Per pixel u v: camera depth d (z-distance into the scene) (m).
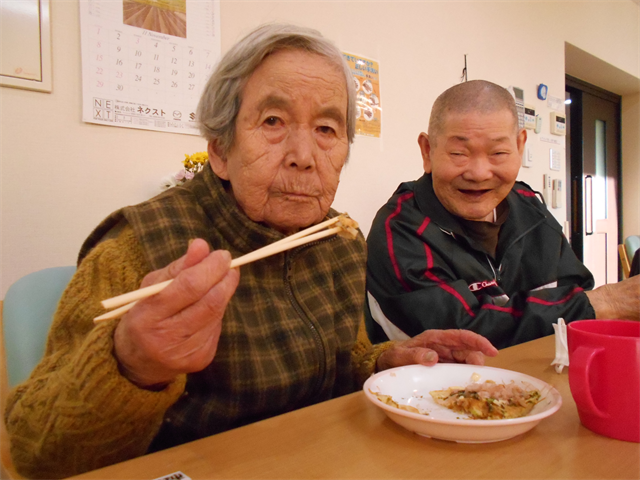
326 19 1.90
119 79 1.39
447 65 2.42
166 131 1.49
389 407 0.49
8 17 1.21
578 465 0.43
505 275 1.37
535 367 0.77
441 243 1.28
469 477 0.41
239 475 0.41
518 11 2.87
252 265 0.74
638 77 4.06
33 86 1.25
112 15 1.36
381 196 2.12
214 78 0.70
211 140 0.73
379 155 2.10
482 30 2.62
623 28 3.90
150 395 0.45
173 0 1.48
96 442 0.48
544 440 0.48
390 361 0.81
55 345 0.57
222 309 0.41
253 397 0.68
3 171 1.22
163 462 0.44
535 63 3.01
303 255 0.80
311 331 0.76
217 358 0.66
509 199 1.44
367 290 1.31
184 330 0.40
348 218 0.56
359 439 0.49
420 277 1.23
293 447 0.47
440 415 0.55
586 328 0.57
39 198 1.27
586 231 4.07
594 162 4.23
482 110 1.19
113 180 1.39
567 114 3.99
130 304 0.43
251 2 1.67
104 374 0.43
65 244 1.32
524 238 1.41
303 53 0.65
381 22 2.10
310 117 0.66
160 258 0.64
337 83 0.67
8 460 0.56
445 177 1.26
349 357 0.84
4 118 1.22
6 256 1.23
